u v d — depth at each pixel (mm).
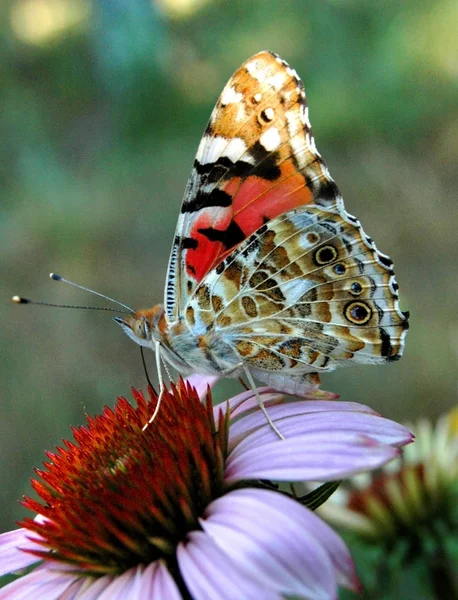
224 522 142
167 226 487
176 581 147
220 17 773
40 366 364
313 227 160
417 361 334
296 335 161
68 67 721
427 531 189
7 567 155
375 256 158
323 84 647
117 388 352
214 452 151
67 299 416
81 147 656
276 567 136
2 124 656
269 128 162
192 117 670
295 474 145
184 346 163
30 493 295
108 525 149
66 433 329
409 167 507
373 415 151
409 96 582
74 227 476
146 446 155
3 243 474
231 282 161
